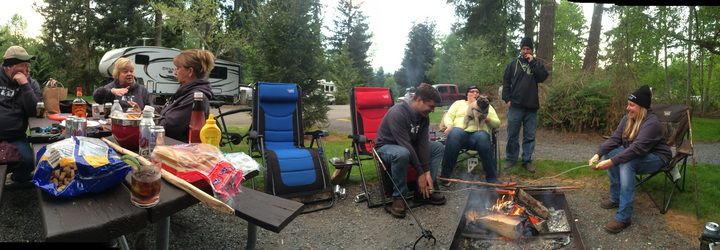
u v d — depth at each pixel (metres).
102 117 3.61
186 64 2.84
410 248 2.82
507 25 16.38
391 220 3.34
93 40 24.02
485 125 4.40
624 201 3.02
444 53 29.56
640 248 2.77
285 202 1.98
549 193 3.25
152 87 13.23
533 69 4.47
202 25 18.25
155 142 1.91
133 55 12.84
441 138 4.77
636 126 3.12
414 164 3.48
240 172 1.73
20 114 3.43
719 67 14.55
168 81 13.58
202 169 1.63
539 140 7.68
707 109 14.64
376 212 3.51
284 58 8.16
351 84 22.62
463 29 16.94
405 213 3.44
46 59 22.02
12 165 2.46
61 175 1.36
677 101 14.74
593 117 8.07
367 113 4.38
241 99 19.14
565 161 5.23
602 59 9.11
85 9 23.70
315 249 2.80
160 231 1.77
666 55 14.22
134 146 2.09
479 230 2.81
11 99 3.38
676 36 10.32
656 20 10.19
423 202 3.70
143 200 1.30
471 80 17.11
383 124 3.71
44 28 25.34
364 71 39.69
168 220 1.80
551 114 8.49
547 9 11.08
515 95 4.58
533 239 2.72
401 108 3.54
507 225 2.64
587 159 5.57
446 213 3.49
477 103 4.21
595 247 2.81
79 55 23.42
